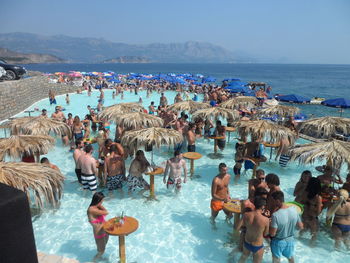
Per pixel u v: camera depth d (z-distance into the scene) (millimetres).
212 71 171875
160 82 50312
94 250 6176
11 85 20094
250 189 6477
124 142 8617
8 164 6156
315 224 6480
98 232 5652
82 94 33688
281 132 9398
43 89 28750
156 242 6488
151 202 8266
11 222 2494
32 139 7852
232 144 14336
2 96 18500
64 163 11281
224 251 6199
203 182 9711
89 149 8164
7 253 2508
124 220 5457
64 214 7555
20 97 21906
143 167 8367
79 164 8547
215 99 22531
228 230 6988
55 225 7059
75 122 12750
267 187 6469
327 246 6312
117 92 33781
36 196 5961
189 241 6539
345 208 6105
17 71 23109
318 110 28422
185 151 12867
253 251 5012
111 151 8375
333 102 17531
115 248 6273
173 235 6746
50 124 10125
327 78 103188
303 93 50625
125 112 11922
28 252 2670
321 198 6355
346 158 7031
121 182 8523
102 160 9133
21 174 5879
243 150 9797
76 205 8023
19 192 2611
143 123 10539
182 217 7527
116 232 5055
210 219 7465
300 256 5980
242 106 16766
